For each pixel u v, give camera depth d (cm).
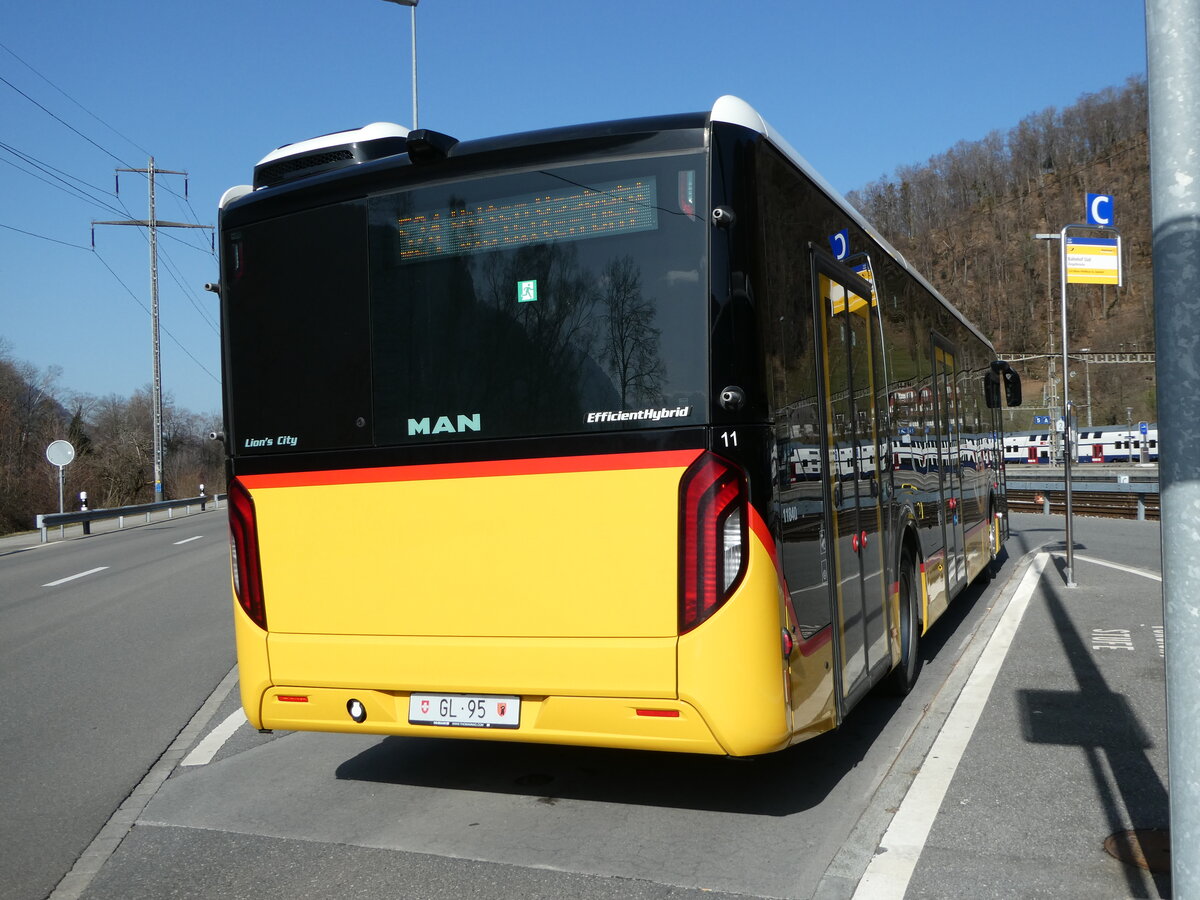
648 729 436
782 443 452
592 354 450
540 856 443
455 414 471
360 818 503
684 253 441
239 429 518
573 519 449
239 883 424
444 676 468
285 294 511
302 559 501
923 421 830
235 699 798
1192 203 316
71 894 419
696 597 429
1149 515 2630
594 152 457
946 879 402
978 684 741
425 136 478
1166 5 321
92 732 705
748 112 454
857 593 555
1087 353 5391
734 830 469
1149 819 464
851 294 595
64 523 3291
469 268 474
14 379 6681
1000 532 1492
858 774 553
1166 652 321
